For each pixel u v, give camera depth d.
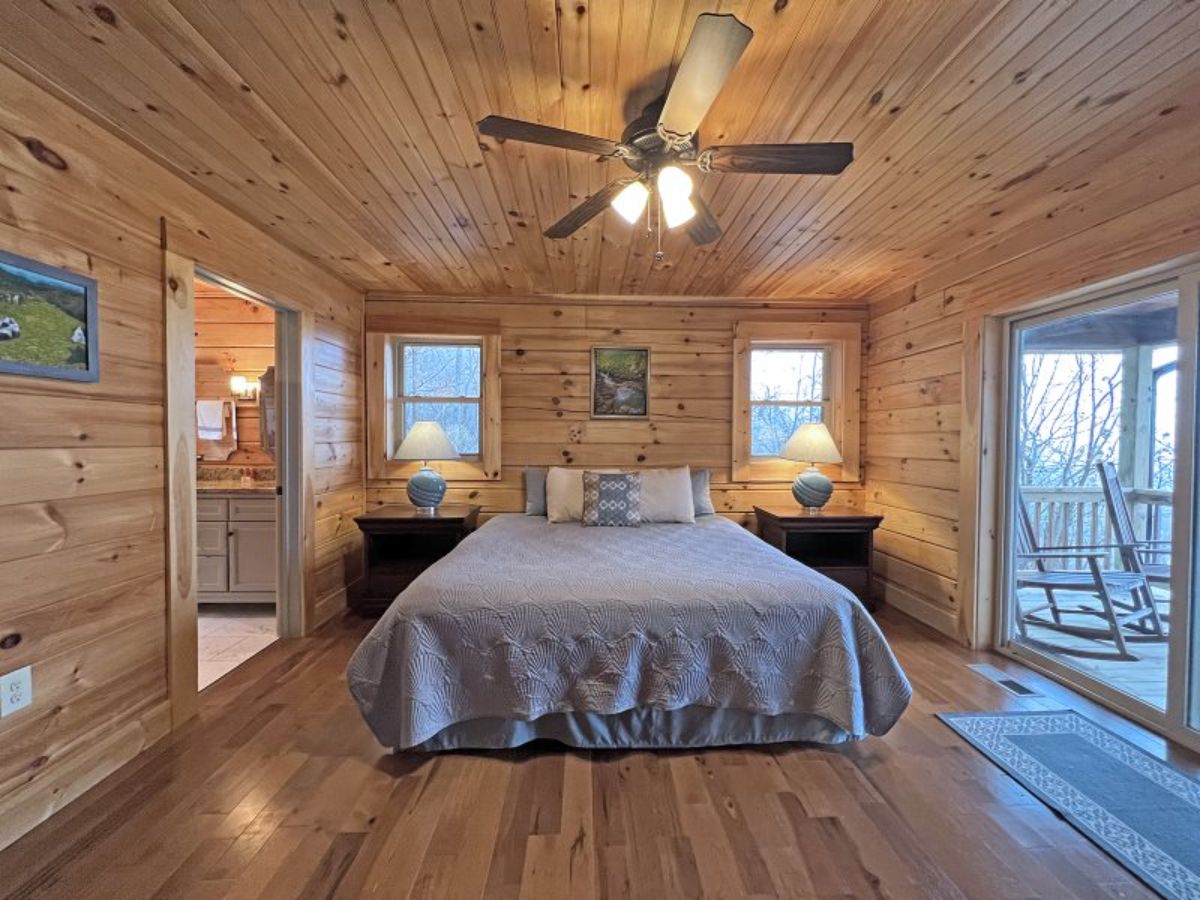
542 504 3.86
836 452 3.77
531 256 3.17
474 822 1.66
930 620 3.36
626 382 4.12
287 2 1.30
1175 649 2.08
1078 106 1.71
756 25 1.37
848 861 1.51
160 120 1.79
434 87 1.62
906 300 3.64
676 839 1.59
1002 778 1.87
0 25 1.37
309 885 1.42
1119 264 2.12
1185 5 1.29
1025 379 2.88
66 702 1.71
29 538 1.60
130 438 1.96
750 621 2.05
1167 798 1.76
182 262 2.19
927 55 1.47
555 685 2.01
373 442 4.01
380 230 2.75
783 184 2.23
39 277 1.62
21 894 1.38
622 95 1.65
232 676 2.64
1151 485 2.33
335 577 3.58
